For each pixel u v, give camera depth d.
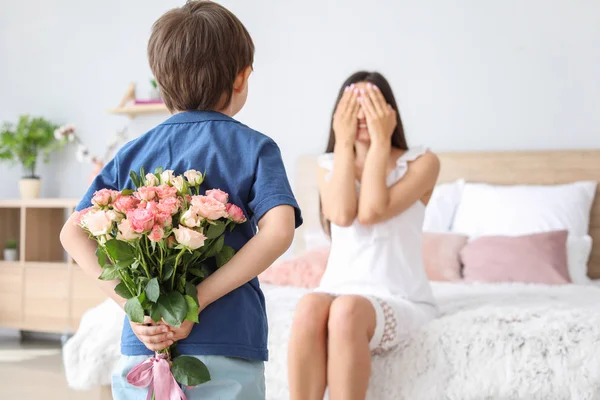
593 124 3.68
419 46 3.97
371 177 2.14
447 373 1.91
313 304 1.88
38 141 4.70
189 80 1.31
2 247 4.78
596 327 1.90
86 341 2.31
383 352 1.99
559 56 3.73
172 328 1.19
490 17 3.85
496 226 3.44
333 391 1.80
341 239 2.23
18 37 4.96
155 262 1.20
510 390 1.85
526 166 3.70
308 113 4.19
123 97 4.60
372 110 2.20
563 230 3.21
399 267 2.15
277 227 1.21
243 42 1.36
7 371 3.73
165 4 4.55
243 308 1.27
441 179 3.85
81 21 4.78
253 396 1.25
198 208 1.14
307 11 4.19
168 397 1.20
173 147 1.32
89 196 1.36
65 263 4.41
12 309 4.53
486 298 2.42
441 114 3.94
